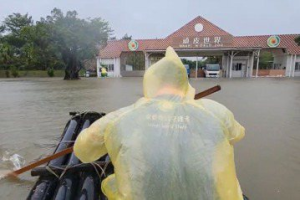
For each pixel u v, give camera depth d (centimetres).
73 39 2908
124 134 145
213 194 133
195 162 135
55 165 271
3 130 594
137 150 139
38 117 740
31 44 3155
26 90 1633
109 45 3747
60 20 2930
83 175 252
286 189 317
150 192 134
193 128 143
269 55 4216
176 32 3241
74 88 1719
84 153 169
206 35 3122
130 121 148
